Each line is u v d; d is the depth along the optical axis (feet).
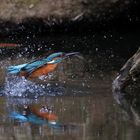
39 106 32.12
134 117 28.73
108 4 55.16
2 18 55.31
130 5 55.31
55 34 55.98
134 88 35.78
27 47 51.13
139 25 57.21
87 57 47.09
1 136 25.59
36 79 37.93
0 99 34.71
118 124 27.17
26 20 55.36
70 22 55.52
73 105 32.19
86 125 26.96
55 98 34.53
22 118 29.12
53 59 34.96
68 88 37.32
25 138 25.11
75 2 55.47
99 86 37.99
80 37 55.06
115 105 31.71
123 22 56.75
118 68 43.62
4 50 49.67
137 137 24.67
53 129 26.53
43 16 55.21
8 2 56.08
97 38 54.44
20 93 35.91
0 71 41.19
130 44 51.88
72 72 41.70
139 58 35.06
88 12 55.26
